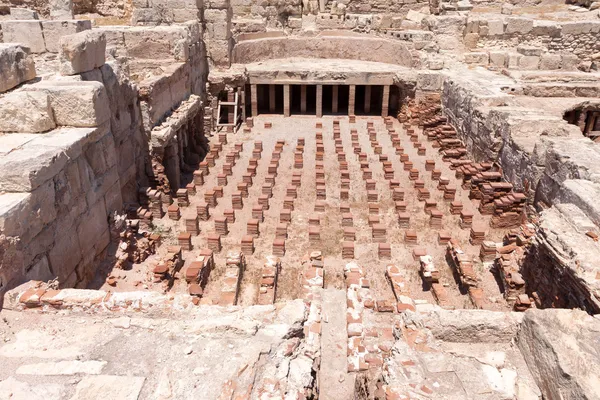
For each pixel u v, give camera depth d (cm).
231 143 2491
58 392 600
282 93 3234
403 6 3600
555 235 1036
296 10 3603
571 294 959
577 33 3020
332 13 3488
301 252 1491
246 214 1755
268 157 2294
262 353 651
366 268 1405
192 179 2053
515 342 623
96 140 1119
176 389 598
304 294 1109
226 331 685
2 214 771
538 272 1112
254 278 1347
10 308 764
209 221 1708
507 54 2828
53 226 926
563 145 1479
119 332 703
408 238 1533
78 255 1034
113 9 2975
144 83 1691
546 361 548
